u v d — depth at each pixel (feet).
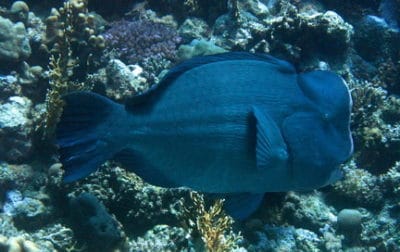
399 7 22.29
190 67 6.13
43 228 10.63
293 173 6.08
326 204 13.33
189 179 6.27
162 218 10.73
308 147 6.04
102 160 6.13
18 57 13.41
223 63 6.16
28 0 16.99
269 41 16.55
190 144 6.10
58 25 14.73
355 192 13.30
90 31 14.28
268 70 6.18
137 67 15.17
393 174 13.47
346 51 17.54
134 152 6.22
